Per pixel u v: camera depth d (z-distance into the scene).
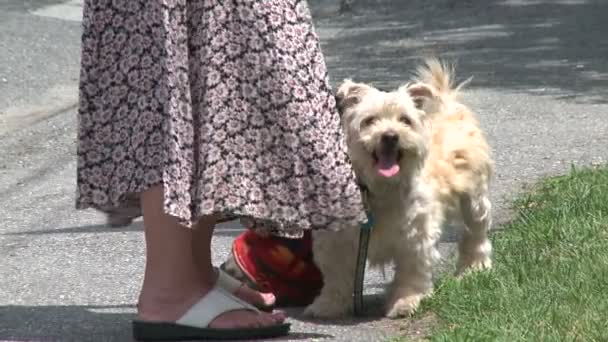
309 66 5.38
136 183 5.29
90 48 5.34
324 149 5.36
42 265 7.69
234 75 5.29
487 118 12.90
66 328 5.95
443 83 7.66
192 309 5.60
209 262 5.79
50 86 15.88
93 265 7.66
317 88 5.39
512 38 20.05
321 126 5.38
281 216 5.36
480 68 16.95
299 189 5.36
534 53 18.30
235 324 5.64
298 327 6.12
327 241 6.33
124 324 6.04
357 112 6.59
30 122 13.66
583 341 5.12
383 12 24.25
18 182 10.77
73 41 19.31
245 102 5.29
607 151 10.80
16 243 8.40
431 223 6.54
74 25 21.00
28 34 19.48
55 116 14.00
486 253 7.32
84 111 5.38
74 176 11.02
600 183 8.70
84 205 5.42
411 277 6.46
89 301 6.66
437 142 7.23
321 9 25.16
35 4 23.08
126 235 8.55
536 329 5.32
